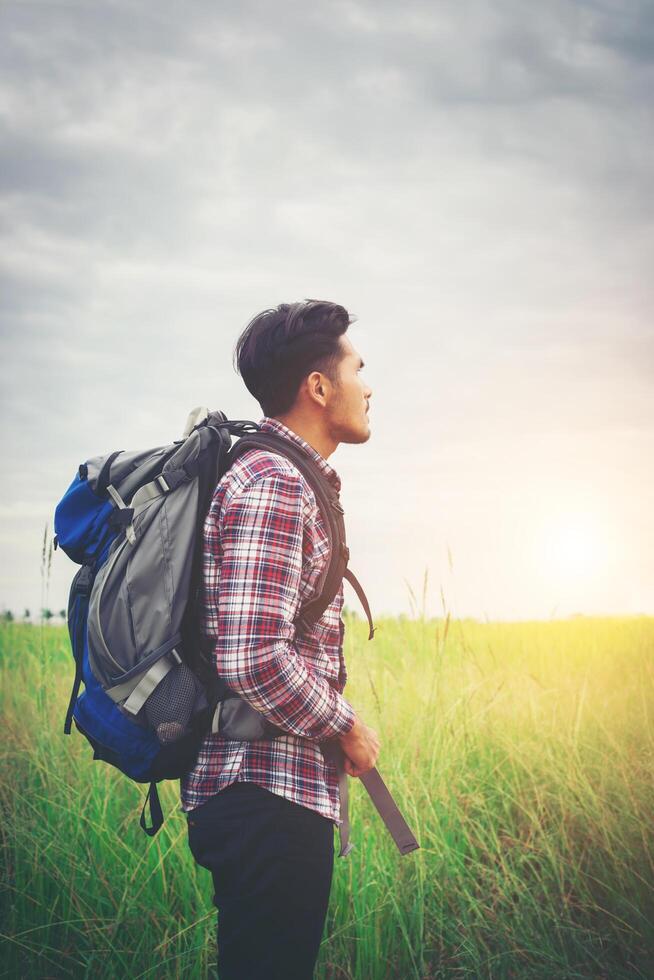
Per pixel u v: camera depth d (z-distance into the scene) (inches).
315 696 58.7
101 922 96.7
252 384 70.3
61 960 93.9
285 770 60.9
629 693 137.8
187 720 61.4
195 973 89.9
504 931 94.3
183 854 101.4
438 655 132.2
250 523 59.8
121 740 63.1
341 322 69.9
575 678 147.4
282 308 70.9
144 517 63.1
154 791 68.2
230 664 57.9
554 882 102.1
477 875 101.9
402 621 167.8
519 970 91.5
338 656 66.6
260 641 57.7
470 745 120.9
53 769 119.9
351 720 60.2
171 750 62.1
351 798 109.3
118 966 93.0
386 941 94.4
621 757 115.2
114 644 61.9
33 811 112.5
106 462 66.0
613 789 113.5
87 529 65.2
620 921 96.3
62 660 157.8
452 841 105.0
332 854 62.9
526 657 154.1
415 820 104.0
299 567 60.2
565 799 111.0
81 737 128.6
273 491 60.4
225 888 61.7
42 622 150.6
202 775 62.9
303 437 68.8
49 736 127.7
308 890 60.6
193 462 64.4
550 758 117.1
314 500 63.3
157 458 65.9
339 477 68.6
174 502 63.4
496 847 105.7
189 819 63.6
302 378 68.4
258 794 60.6
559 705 133.0
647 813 107.0
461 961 93.0
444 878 99.6
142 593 62.1
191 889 99.7
